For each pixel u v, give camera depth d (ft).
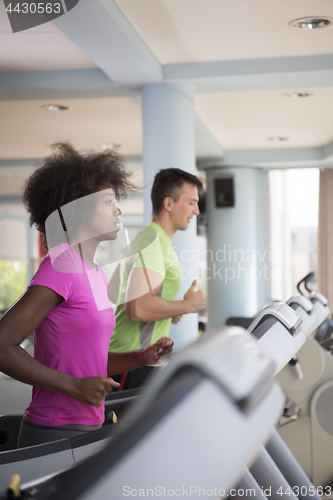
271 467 3.75
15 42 10.31
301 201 23.48
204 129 16.87
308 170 23.39
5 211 38.17
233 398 1.16
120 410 4.97
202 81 11.84
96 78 11.86
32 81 11.98
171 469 1.15
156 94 11.86
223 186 21.56
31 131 17.47
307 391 8.24
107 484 1.18
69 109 14.94
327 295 22.27
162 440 1.15
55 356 3.81
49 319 3.78
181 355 1.20
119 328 6.64
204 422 1.14
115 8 8.56
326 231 22.38
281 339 2.76
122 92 12.55
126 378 6.45
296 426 8.27
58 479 1.85
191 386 1.15
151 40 10.34
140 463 1.16
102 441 3.64
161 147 11.80
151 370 6.34
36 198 4.02
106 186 4.08
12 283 39.45
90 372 3.90
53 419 3.88
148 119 11.94
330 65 11.25
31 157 21.67
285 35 10.25
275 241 23.09
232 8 9.02
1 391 13.98
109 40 9.32
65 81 11.92
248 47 10.82
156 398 1.19
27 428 3.96
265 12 9.21
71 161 4.03
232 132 18.35
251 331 2.90
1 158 21.88
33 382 3.55
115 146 19.98
